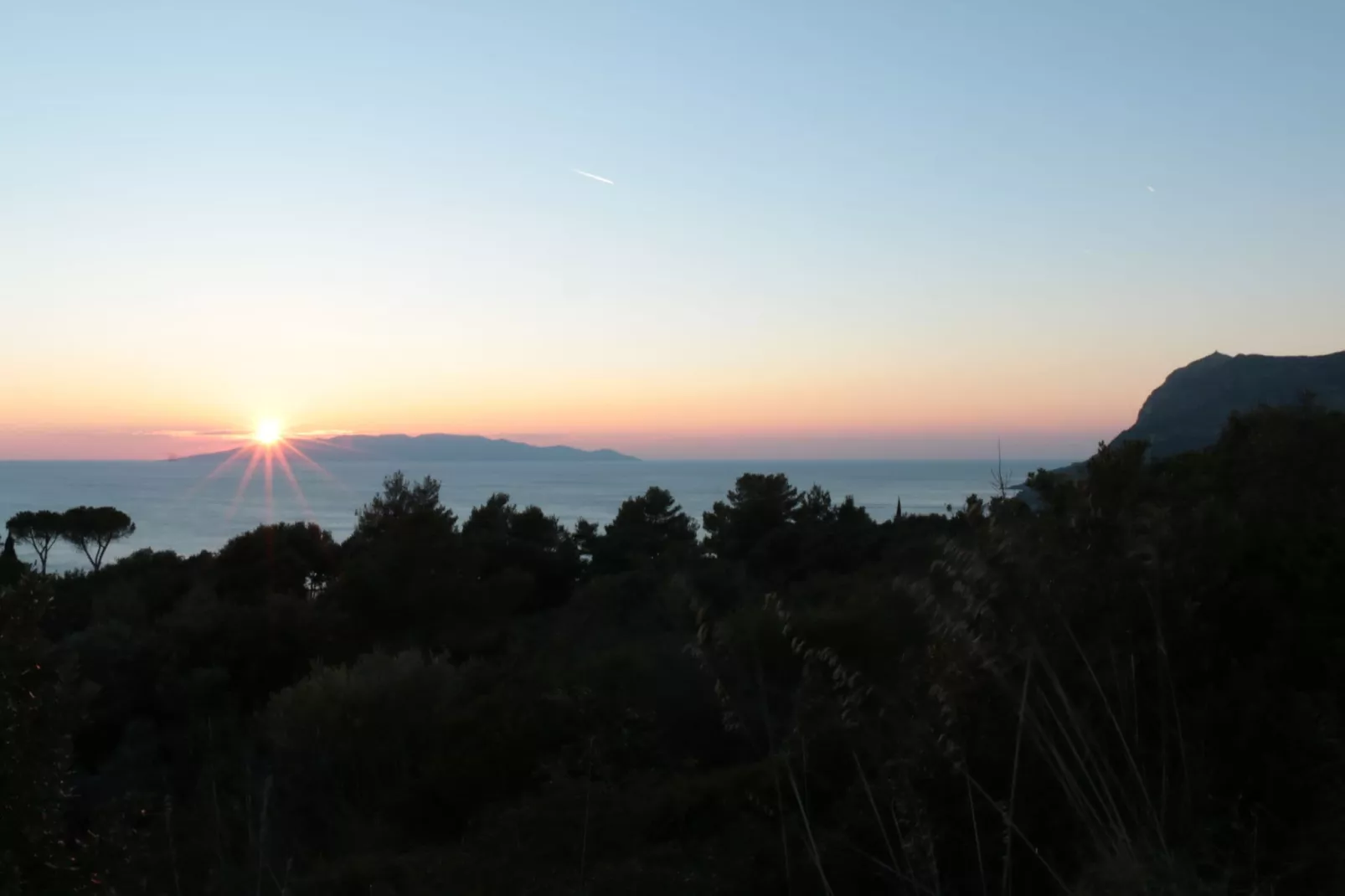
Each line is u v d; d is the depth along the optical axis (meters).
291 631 25.34
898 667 7.95
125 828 5.34
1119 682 4.68
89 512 55.75
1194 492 9.34
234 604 29.00
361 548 40.84
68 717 4.86
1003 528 5.12
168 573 38.06
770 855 6.10
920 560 11.30
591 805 7.93
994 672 4.67
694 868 6.36
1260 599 5.59
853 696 5.16
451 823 9.85
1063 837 4.75
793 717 6.59
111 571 38.53
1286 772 4.69
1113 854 4.15
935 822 4.89
